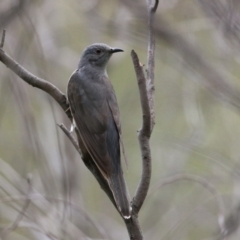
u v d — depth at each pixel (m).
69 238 12.80
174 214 15.04
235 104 11.93
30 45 14.98
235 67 13.82
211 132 15.54
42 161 14.64
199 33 14.13
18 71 9.40
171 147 15.41
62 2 15.41
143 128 7.98
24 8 14.06
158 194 15.62
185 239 14.81
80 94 10.63
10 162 16.05
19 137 16.28
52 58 15.80
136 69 7.84
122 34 13.95
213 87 12.16
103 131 10.29
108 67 16.30
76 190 15.03
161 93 16.22
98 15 14.41
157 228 15.02
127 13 13.94
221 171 14.52
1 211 14.02
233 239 12.12
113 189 9.06
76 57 16.12
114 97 10.80
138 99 16.67
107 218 15.63
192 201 15.09
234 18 11.39
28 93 15.39
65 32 16.12
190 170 14.90
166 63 14.88
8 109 16.80
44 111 15.38
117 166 9.62
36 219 12.72
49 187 14.27
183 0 13.70
